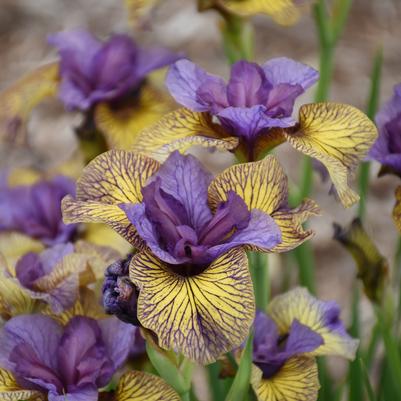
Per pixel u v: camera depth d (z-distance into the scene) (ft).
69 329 2.17
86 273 2.24
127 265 2.10
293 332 2.25
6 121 3.08
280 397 2.21
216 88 2.28
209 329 1.99
